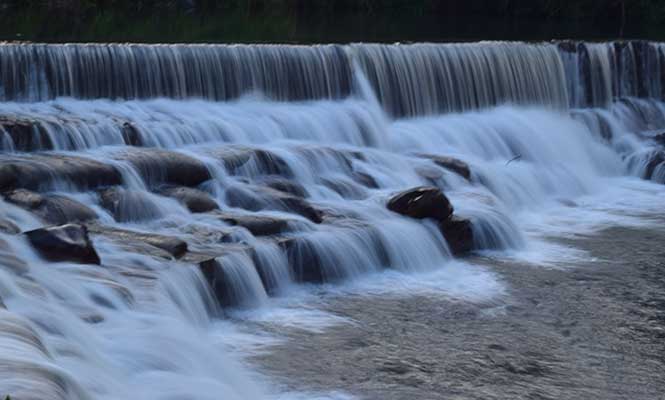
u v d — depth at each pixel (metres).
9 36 34.22
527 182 28.80
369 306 19.34
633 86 36.41
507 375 16.56
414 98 30.67
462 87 31.69
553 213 27.72
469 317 19.09
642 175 32.28
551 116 33.38
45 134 22.27
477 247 23.16
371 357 16.88
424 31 44.88
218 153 23.38
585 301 20.33
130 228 19.70
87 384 12.88
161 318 15.69
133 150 22.44
